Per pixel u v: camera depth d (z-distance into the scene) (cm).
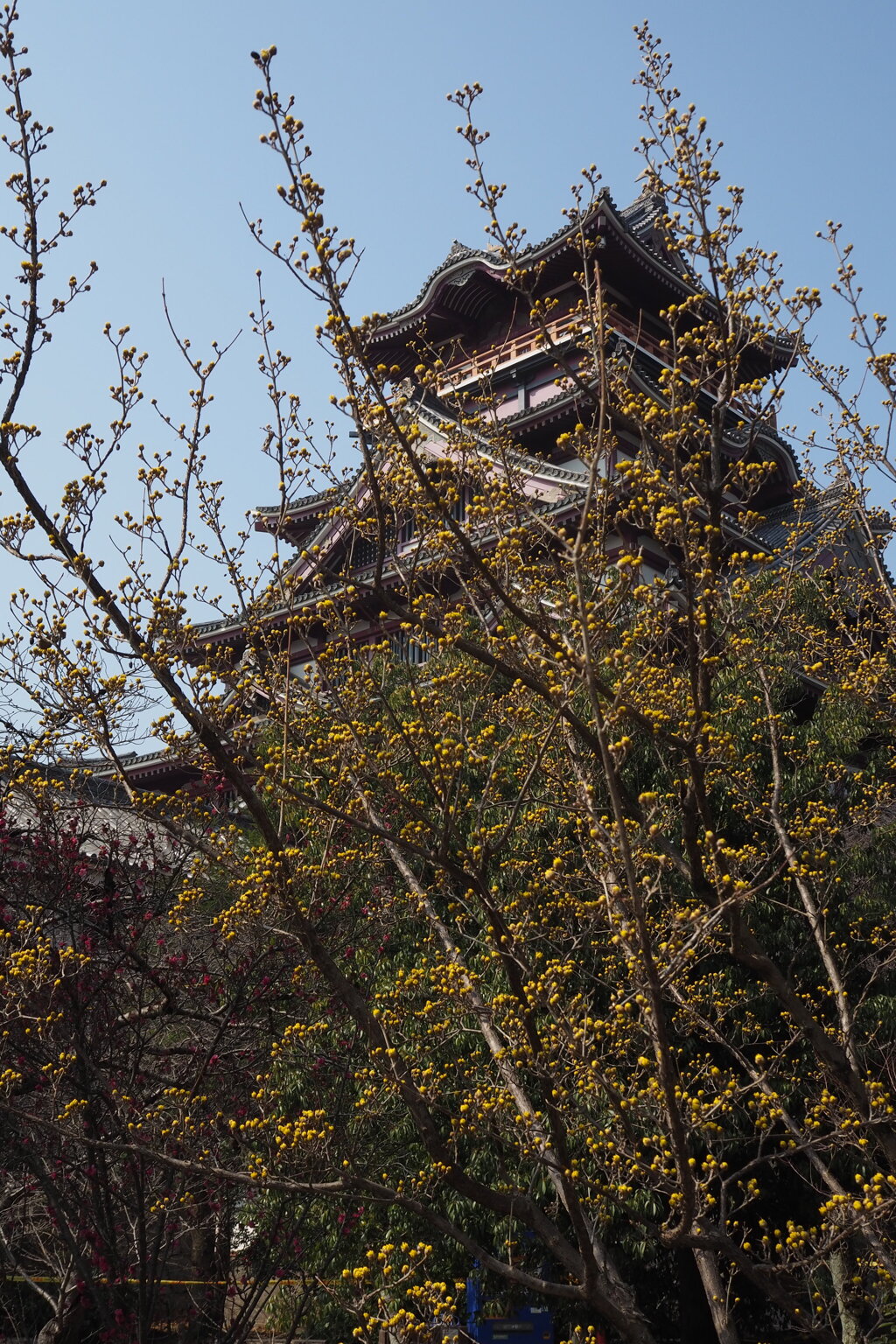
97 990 1023
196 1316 1011
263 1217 1106
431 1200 1219
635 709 709
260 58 643
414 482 750
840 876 1450
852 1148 1117
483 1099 788
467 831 1236
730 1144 1199
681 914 787
